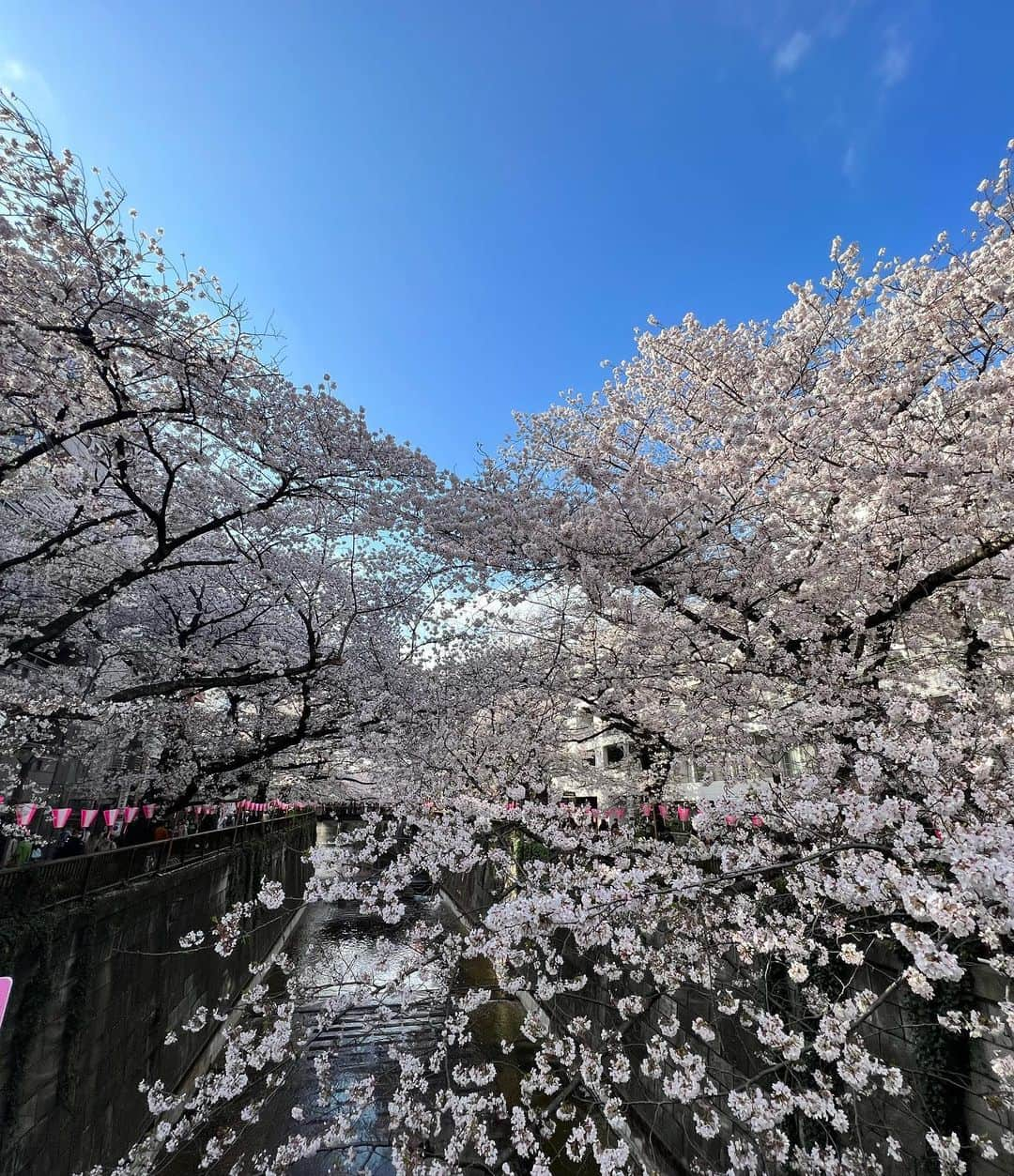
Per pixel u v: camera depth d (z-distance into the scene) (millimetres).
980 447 6246
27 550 10344
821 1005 5547
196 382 6953
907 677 8148
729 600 7977
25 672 11312
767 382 8602
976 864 2844
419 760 10703
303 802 26047
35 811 10039
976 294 6531
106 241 6039
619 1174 4582
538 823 7844
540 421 10469
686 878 5301
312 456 7633
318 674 11617
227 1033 7145
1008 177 6848
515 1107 5488
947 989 5434
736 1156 4402
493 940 5301
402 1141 5426
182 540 8047
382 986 7277
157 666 13094
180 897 12211
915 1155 5656
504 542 7293
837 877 4918
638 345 10039
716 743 8555
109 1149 8766
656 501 6711
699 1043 8227
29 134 5375
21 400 6539
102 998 8602
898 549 7383
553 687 9141
